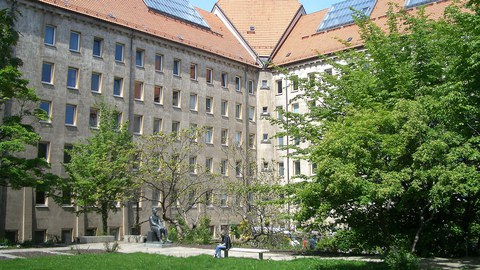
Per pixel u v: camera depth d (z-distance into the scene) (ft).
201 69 168.14
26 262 62.28
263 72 186.91
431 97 62.39
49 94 128.16
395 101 64.64
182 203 129.39
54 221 124.77
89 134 135.54
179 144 153.89
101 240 111.86
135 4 163.43
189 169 134.21
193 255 77.41
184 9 181.78
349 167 49.26
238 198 134.10
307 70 175.73
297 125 78.95
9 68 87.76
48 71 129.90
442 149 53.06
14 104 120.88
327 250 82.79
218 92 172.45
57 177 100.17
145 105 150.30
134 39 150.00
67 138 130.72
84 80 136.46
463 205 73.15
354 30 173.17
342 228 78.02
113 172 117.08
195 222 145.07
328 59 86.07
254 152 182.39
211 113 169.48
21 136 90.38
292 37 194.90
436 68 69.10
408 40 73.36
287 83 180.34
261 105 185.16
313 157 53.88
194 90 164.86
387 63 71.36
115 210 125.90
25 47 124.26
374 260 68.08
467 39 62.64
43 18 129.08
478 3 63.36
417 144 54.34
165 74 156.87
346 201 55.42
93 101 137.80
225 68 176.14
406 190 58.34
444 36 69.87
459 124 62.64
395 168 55.21
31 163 95.30
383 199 55.93
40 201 123.75
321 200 55.21
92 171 114.73
